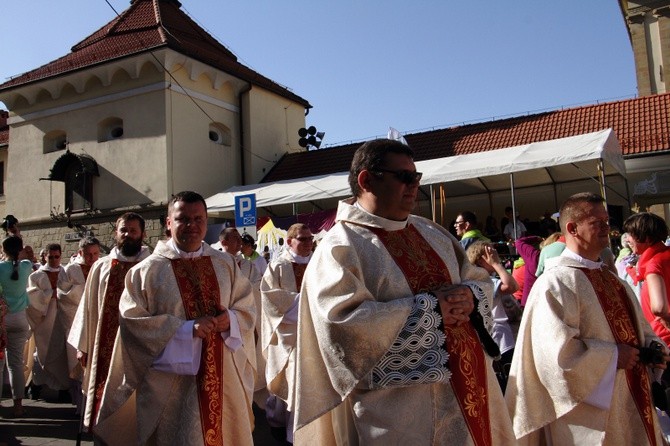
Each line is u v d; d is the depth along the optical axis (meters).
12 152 21.00
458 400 2.47
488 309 2.69
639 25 21.50
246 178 20.80
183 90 19.06
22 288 7.34
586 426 3.11
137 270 3.91
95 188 19.38
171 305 3.83
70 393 8.06
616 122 16.80
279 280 5.82
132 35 20.02
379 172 2.66
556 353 3.08
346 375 2.41
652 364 3.17
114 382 3.88
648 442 3.11
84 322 5.61
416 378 2.40
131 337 3.74
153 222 18.33
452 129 19.47
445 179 13.68
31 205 20.47
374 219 2.68
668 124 15.90
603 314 3.21
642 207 15.47
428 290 2.60
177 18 21.62
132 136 18.88
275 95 22.39
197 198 4.08
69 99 20.08
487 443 2.49
